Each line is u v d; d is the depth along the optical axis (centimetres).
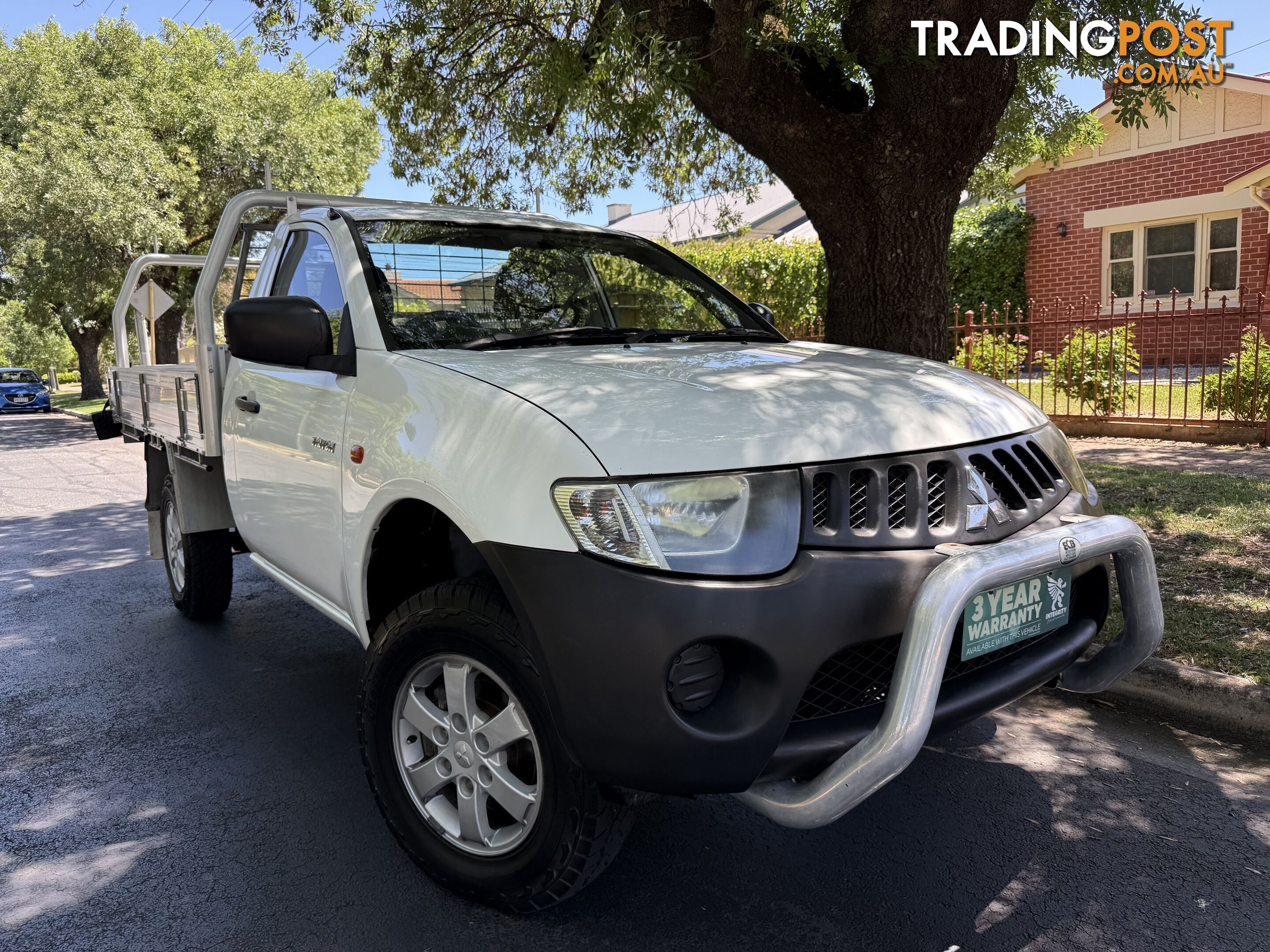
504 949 222
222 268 384
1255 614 397
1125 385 958
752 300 1516
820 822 199
